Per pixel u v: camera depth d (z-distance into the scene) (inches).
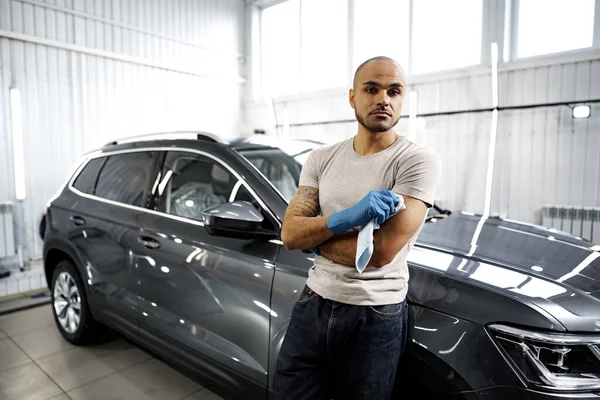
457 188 179.6
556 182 154.4
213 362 76.4
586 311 48.6
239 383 72.4
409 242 49.1
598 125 144.3
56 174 184.1
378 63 47.4
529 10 162.2
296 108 241.4
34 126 176.6
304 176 55.6
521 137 161.2
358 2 216.7
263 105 258.5
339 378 50.6
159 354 90.7
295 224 49.3
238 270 71.9
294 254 65.9
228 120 261.3
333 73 232.5
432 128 185.3
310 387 51.2
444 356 50.1
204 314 77.8
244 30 265.7
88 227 106.7
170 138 99.3
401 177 46.8
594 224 144.8
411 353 52.8
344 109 219.0
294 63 250.8
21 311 152.5
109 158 112.7
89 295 107.3
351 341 48.2
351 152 51.4
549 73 153.2
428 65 192.5
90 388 98.7
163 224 88.4
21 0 169.6
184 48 233.1
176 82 230.7
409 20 195.8
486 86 168.6
